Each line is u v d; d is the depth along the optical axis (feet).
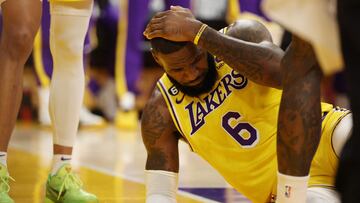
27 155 37.35
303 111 14.44
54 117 22.08
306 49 14.37
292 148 14.66
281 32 39.88
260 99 17.60
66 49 21.89
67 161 22.08
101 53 59.52
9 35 20.20
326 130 17.34
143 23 55.93
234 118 17.70
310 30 12.53
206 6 54.49
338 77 54.34
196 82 17.43
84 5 22.03
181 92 17.95
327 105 17.98
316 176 17.40
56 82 22.09
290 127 14.58
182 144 45.19
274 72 16.39
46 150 40.06
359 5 11.53
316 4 12.56
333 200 16.76
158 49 16.69
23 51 20.31
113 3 58.08
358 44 11.53
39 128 55.21
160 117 18.12
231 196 24.64
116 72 57.16
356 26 11.53
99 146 43.14
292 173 14.83
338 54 12.25
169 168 18.21
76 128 22.29
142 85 60.64
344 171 11.96
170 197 18.13
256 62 16.37
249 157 17.76
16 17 20.11
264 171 17.74
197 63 17.01
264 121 17.66
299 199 14.93
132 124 56.49
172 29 16.34
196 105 17.92
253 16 49.39
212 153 18.04
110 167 33.09
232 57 16.44
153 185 18.17
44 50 54.39
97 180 28.60
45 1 44.16
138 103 60.75
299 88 14.48
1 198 20.10
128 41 56.18
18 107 20.58
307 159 14.78
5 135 20.38
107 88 60.64
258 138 17.63
